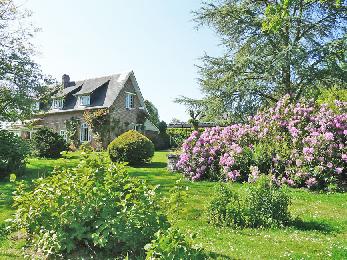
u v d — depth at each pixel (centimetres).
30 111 2317
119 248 533
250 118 1502
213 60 2422
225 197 768
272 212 755
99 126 3600
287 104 1440
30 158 2345
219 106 2359
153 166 2003
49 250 522
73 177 570
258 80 2348
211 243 620
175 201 630
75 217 533
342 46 2061
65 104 4062
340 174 1237
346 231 719
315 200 1016
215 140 1458
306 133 1317
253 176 1083
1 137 1457
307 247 605
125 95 3841
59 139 2467
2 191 1120
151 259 421
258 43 2353
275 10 1002
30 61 2344
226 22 2388
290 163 1289
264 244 621
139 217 514
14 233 653
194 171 1450
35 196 579
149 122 4128
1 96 2248
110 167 592
